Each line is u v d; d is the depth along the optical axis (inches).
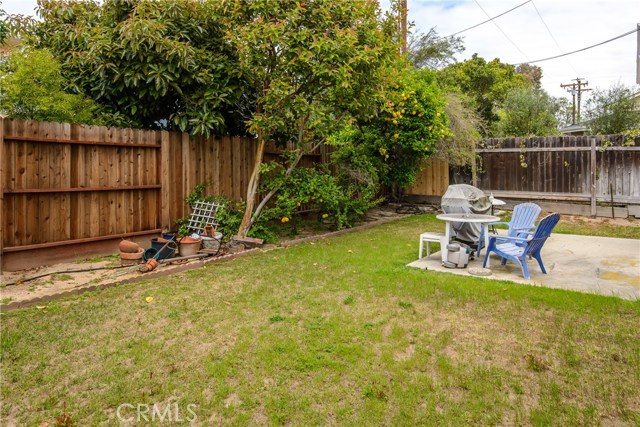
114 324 139.3
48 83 231.0
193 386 102.5
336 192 320.2
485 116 844.6
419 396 97.0
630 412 89.1
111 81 263.3
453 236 257.8
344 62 251.3
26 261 208.2
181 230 274.5
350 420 89.0
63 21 290.4
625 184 382.0
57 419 88.4
